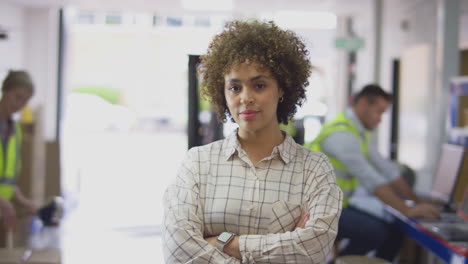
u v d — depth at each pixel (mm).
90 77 23516
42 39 7832
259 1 7047
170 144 16094
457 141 3855
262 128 1526
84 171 9844
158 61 23453
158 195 7605
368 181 3035
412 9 5516
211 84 1597
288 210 1470
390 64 6340
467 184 3482
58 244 5066
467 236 2494
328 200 1472
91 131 23156
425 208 2975
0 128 3271
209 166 1549
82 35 23031
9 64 7168
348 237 3133
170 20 8961
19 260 2637
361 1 6961
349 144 3057
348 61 8766
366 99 3262
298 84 1554
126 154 13008
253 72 1449
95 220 6078
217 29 1735
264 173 1508
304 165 1524
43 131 6176
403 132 5820
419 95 5219
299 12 7812
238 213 1474
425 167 4934
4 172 3293
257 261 1416
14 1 7277
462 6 4543
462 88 3789
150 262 4570
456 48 4449
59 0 7262
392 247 3209
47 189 6480
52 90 7961
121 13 8141
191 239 1447
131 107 24266
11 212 3080
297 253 1399
